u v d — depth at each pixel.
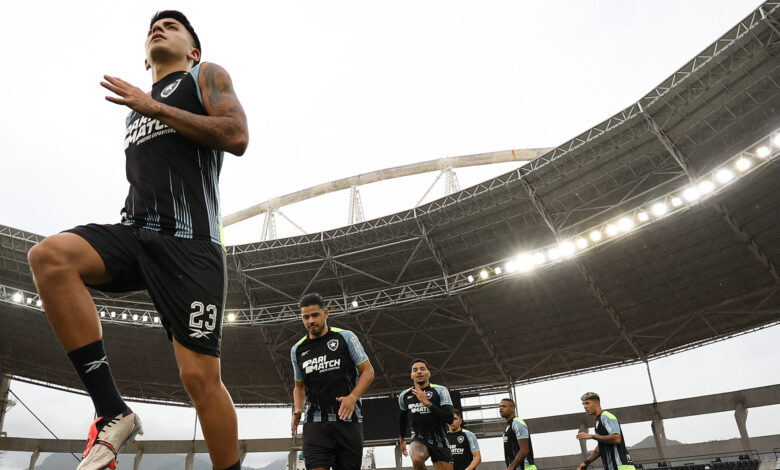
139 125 2.27
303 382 5.40
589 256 27.38
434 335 33.03
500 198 26.23
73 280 1.80
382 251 29.09
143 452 35.56
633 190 24.88
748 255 25.67
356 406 5.27
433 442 8.38
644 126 22.89
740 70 20.56
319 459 5.00
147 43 2.53
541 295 29.95
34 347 32.75
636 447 32.66
